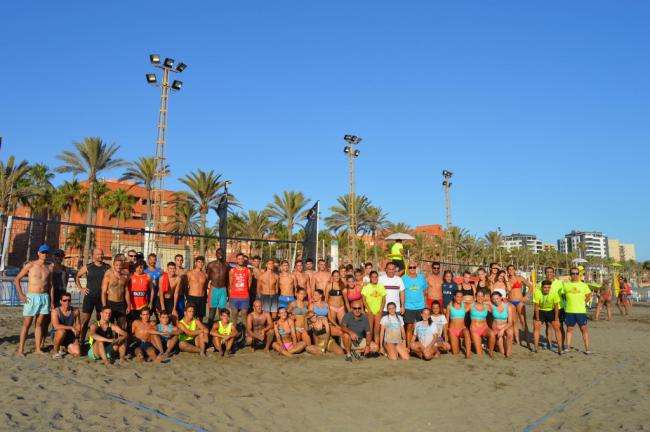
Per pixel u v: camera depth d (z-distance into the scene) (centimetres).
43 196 4150
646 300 3250
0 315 1315
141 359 714
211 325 888
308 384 601
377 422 456
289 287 921
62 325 721
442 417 473
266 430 424
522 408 505
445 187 4019
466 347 806
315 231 1239
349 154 3284
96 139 3080
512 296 939
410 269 884
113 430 404
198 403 498
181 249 3303
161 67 2633
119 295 749
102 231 4238
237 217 4006
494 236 6769
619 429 436
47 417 429
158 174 2644
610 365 746
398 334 791
